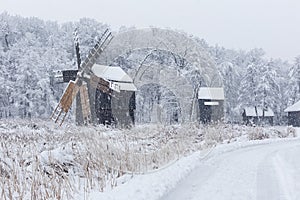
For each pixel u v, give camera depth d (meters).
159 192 8.32
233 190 9.30
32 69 65.12
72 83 30.75
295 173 12.20
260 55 94.00
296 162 15.61
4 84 65.44
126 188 8.18
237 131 34.81
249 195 8.69
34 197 6.51
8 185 6.59
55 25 99.31
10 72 68.62
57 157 9.33
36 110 65.00
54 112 30.39
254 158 17.73
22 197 6.41
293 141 35.47
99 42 31.92
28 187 7.32
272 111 80.00
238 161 16.31
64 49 77.06
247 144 28.20
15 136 15.39
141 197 7.50
